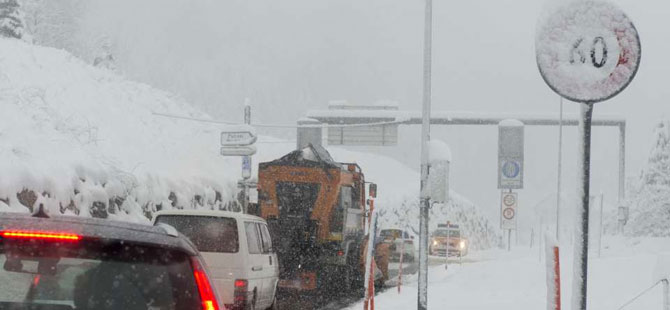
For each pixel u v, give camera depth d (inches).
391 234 2299.5
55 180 1178.0
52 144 1344.7
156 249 256.4
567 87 384.2
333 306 1131.3
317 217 1288.1
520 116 2549.2
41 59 2026.3
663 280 646.5
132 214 1391.5
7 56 1893.5
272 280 881.5
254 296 816.3
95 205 1286.9
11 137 1269.7
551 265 428.8
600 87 382.0
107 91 2161.7
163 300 253.9
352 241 1354.6
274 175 1306.6
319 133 2410.2
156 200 1550.2
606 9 383.6
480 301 1050.7
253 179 2335.1
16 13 2655.0
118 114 2016.5
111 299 250.7
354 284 1346.0
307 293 1317.7
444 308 950.4
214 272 785.6
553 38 385.1
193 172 1881.2
